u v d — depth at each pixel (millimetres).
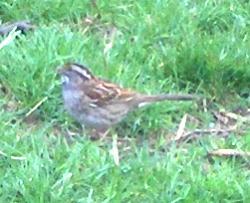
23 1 12484
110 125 10969
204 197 9859
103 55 11797
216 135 11148
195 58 11750
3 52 11555
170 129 11141
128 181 10000
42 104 11148
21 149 10328
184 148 10859
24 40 11781
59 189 9773
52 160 10188
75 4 12539
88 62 11641
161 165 10281
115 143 10711
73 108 10922
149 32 12258
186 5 12680
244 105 11656
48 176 9875
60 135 10852
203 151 10727
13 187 9781
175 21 12375
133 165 10227
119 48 11953
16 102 11211
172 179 9992
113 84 11031
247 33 12430
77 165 10102
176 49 11883
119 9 12625
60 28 12180
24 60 11422
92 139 10922
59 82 11242
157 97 11047
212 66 11703
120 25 12430
